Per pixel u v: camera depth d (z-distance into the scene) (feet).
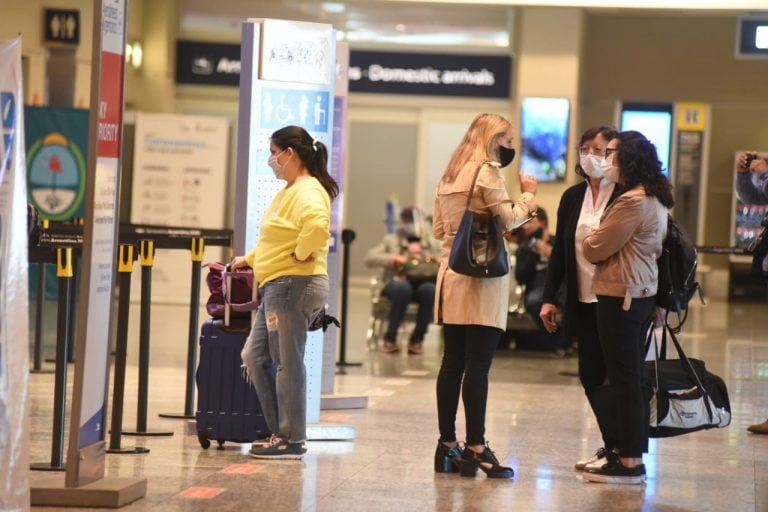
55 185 77.87
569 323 30.91
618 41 111.04
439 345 66.08
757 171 38.29
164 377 48.57
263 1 109.29
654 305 30.19
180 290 86.28
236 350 33.37
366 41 110.22
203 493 27.81
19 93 23.07
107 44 26.30
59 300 30.09
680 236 29.91
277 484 29.01
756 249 38.47
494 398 45.93
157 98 108.06
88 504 26.17
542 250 63.16
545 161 104.47
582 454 34.37
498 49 108.47
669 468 32.50
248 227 34.88
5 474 22.50
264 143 34.99
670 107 109.70
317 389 36.60
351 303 94.63
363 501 27.43
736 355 62.28
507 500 27.94
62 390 30.12
